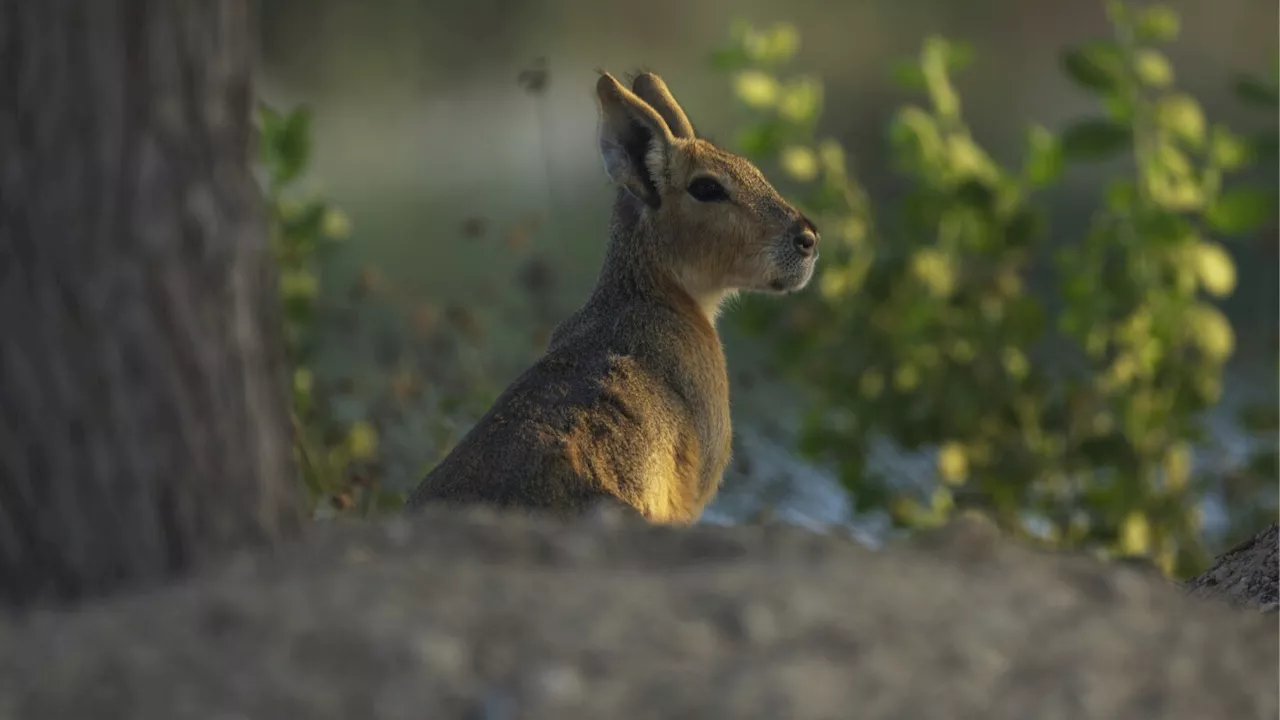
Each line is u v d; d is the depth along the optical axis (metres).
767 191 11.91
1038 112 49.84
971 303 16.00
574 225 35.78
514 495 10.26
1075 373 16.83
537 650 5.85
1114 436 15.51
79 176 6.69
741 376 17.14
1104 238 15.73
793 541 7.32
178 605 6.25
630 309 11.57
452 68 56.44
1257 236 17.56
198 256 6.86
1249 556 9.88
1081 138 15.55
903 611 6.28
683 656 5.85
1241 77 16.03
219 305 6.95
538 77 15.48
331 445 14.19
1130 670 6.02
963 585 6.68
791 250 11.81
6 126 6.68
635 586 6.41
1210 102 48.12
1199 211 15.77
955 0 57.81
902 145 16.31
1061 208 34.81
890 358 15.98
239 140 7.00
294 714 5.52
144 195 6.73
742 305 16.48
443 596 6.25
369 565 6.71
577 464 10.46
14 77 6.66
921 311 15.81
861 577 6.59
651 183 11.70
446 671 5.71
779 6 58.59
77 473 6.88
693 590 6.34
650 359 11.31
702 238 11.72
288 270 14.45
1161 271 15.48
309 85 54.31
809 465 18.48
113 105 6.66
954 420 15.59
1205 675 6.08
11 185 6.70
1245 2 53.44
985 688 5.78
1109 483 16.05
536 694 5.54
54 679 5.74
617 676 5.70
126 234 6.73
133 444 6.88
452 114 54.84
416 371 15.90
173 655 5.86
